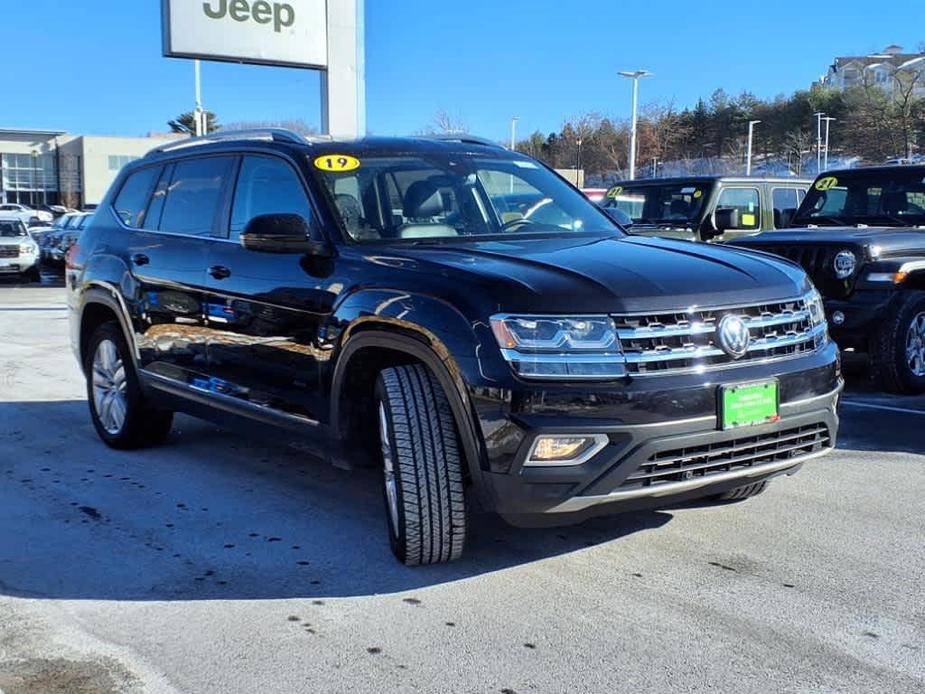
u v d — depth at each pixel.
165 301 5.71
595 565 4.23
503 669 3.32
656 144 62.00
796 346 4.10
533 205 5.29
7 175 82.06
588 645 3.48
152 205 6.22
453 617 3.73
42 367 10.10
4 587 4.12
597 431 3.59
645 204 12.33
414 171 5.12
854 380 8.73
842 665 3.31
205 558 4.42
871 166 10.03
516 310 3.68
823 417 4.12
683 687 3.17
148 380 5.98
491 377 3.65
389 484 4.18
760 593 3.92
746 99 79.50
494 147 5.75
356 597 3.94
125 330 6.14
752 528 4.69
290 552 4.48
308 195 4.86
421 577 4.14
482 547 4.46
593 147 61.78
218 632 3.64
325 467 6.00
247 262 5.06
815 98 72.81
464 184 5.20
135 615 3.81
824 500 5.12
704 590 3.96
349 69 15.66
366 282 4.26
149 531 4.81
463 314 3.78
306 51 15.28
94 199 81.25
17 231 23.97
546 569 4.20
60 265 26.31
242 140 5.53
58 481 5.73
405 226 4.81
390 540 4.27
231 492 5.47
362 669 3.34
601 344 3.65
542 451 3.61
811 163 69.69
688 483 3.78
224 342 5.21
